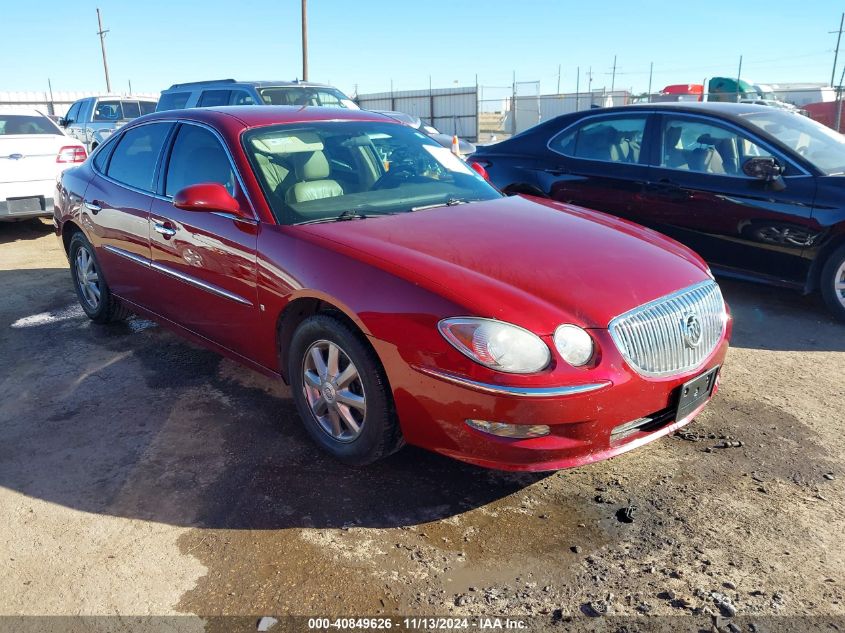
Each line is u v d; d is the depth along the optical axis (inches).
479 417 101.3
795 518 109.0
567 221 141.0
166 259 157.1
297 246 123.7
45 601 94.3
